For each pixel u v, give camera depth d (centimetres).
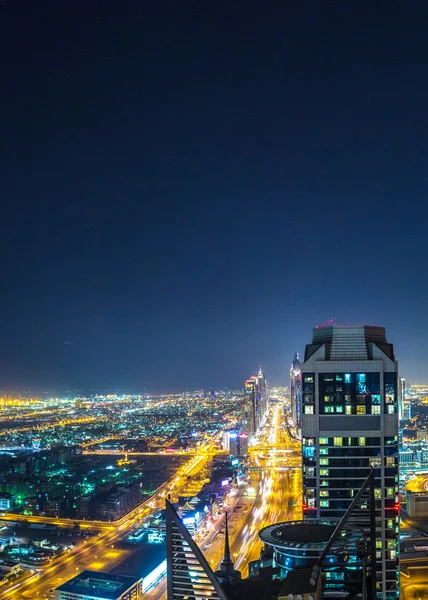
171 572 10019
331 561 11806
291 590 9475
